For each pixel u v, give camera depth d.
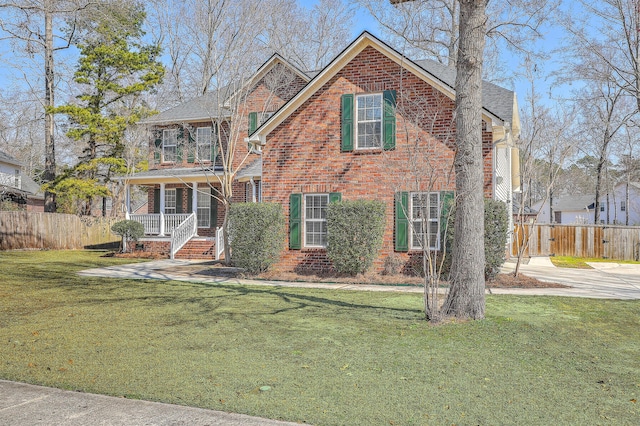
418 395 4.85
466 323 7.93
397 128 14.72
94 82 29.34
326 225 15.63
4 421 4.14
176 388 5.01
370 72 15.20
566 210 57.91
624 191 51.72
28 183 42.84
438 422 4.21
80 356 6.18
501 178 16.22
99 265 18.44
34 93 27.66
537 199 62.56
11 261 19.11
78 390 4.95
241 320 8.41
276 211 14.96
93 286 12.67
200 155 22.72
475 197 8.34
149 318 8.59
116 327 7.88
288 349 6.56
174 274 15.60
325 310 9.29
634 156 38.75
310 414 4.35
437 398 4.78
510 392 4.96
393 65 14.95
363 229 13.85
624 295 11.02
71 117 28.77
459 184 8.43
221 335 7.33
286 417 4.28
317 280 13.98
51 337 7.18
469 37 8.41
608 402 4.70
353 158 15.21
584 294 11.15
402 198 14.52
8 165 37.81
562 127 17.22
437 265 13.41
